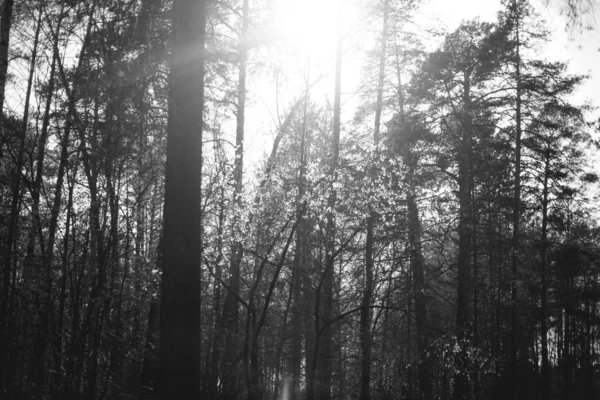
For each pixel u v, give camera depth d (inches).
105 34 344.8
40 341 306.0
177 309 262.8
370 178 438.0
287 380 681.0
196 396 260.8
